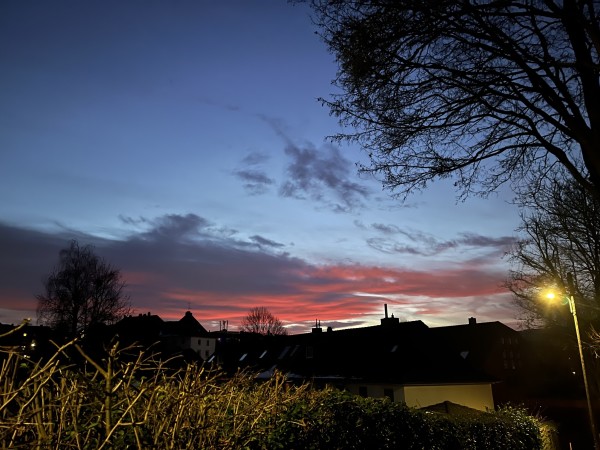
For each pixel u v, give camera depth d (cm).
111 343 386
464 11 622
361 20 659
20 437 317
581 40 646
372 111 709
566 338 2428
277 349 4316
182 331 7625
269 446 473
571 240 1788
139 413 379
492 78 679
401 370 2762
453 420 1027
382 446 681
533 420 1436
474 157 755
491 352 4181
